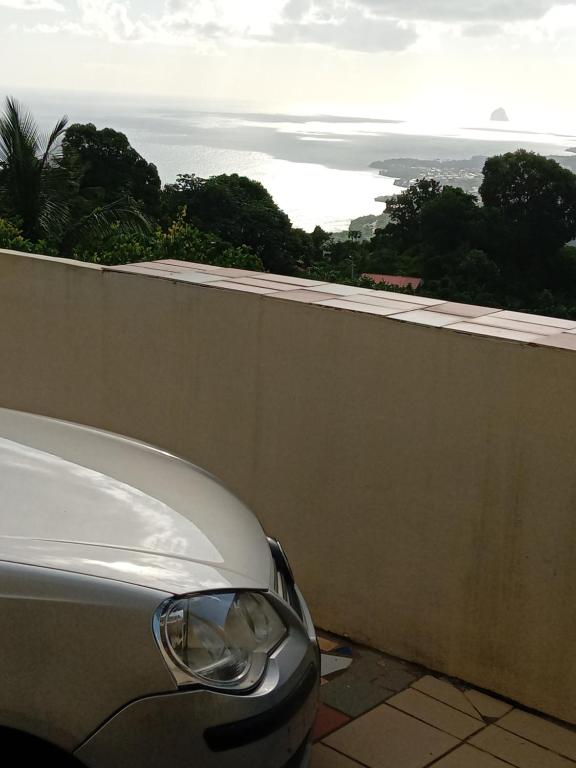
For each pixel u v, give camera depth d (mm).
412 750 2652
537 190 61719
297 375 3285
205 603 1855
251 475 3482
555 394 2701
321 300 3275
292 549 3402
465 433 2908
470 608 2984
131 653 1708
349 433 3182
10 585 1711
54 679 1678
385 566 3166
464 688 3006
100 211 17234
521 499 2824
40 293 4055
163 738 1713
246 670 1887
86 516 2039
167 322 3643
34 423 2645
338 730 2734
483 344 2818
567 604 2779
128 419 3852
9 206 16938
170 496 2299
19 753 1701
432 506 3021
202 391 3578
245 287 3482
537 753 2666
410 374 2996
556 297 58719
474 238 60531
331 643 3271
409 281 56312
